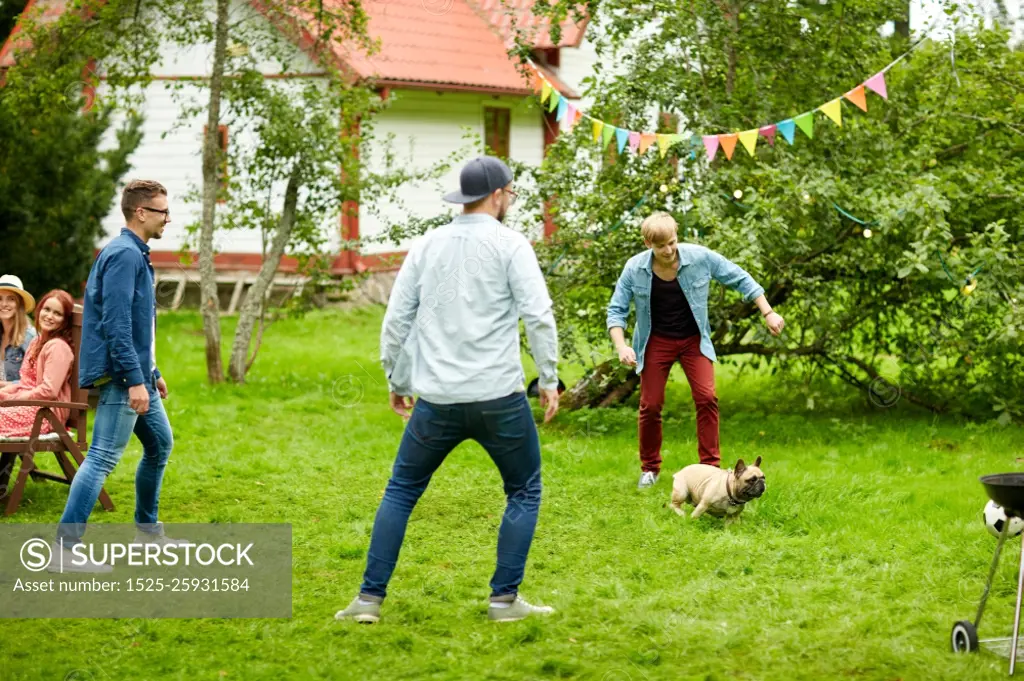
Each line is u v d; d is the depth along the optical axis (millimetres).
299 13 14156
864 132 10797
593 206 11047
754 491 7121
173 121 21875
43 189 16250
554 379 5324
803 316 11125
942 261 9828
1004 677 4742
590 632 5324
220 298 21703
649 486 8422
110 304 6152
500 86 23141
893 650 5062
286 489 8445
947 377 11484
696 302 8227
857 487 8203
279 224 13742
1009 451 9570
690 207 10445
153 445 6613
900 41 12109
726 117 10930
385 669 4910
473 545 6973
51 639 5293
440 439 5352
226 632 5375
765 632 5324
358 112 13727
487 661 5008
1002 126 11195
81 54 13195
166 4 13047
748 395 12438
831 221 10453
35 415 7758
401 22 23422
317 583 6164
